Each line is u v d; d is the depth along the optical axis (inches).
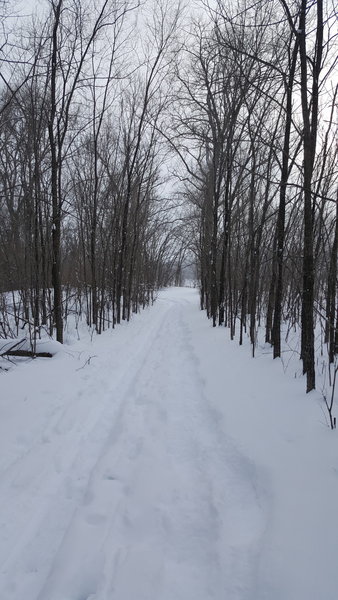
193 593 91.0
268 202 275.7
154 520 117.6
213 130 436.8
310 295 169.8
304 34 166.2
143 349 378.0
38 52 282.7
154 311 803.4
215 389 226.1
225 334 376.8
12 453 152.5
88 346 353.4
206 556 103.0
